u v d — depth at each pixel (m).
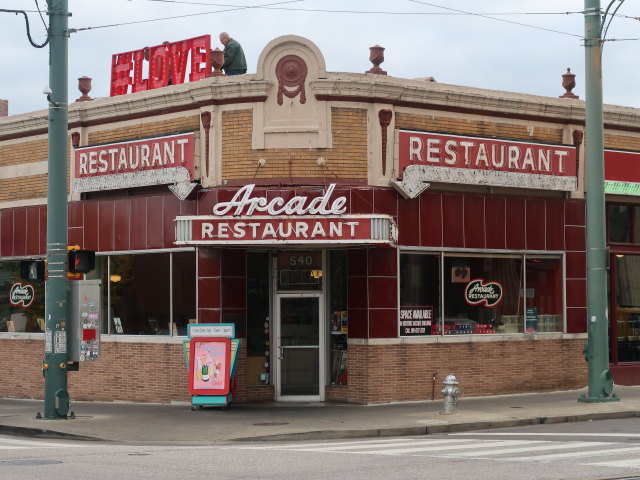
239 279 23.81
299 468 13.54
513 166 25.03
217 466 13.84
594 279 23.33
